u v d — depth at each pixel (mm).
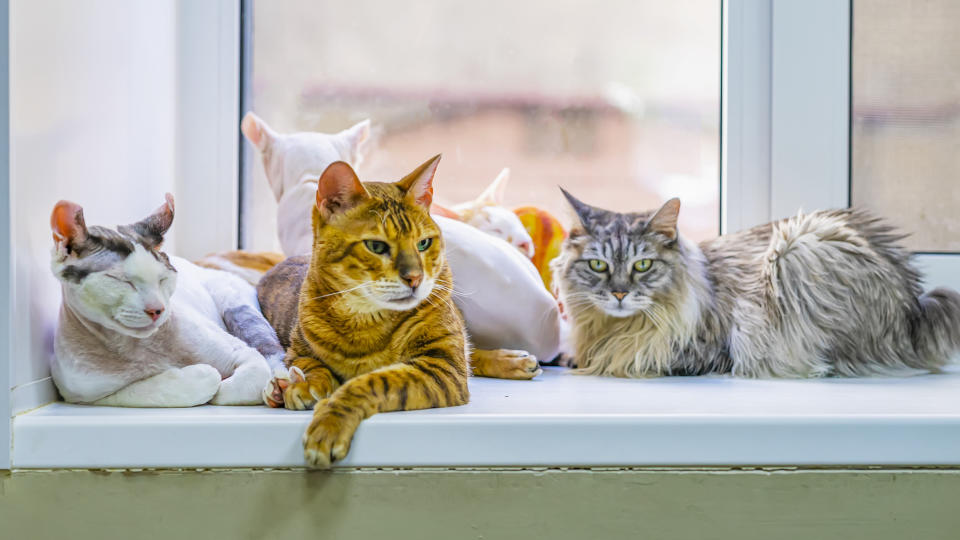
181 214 1464
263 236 1527
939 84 1428
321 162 1337
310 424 795
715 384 1114
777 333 1197
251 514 811
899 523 821
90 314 853
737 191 1484
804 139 1449
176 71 1427
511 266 1222
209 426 807
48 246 919
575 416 818
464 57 1521
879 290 1216
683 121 1528
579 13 1512
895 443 816
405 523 812
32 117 869
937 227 1451
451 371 915
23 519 812
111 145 1092
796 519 820
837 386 1086
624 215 1306
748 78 1461
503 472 812
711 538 822
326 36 1502
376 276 898
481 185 1552
